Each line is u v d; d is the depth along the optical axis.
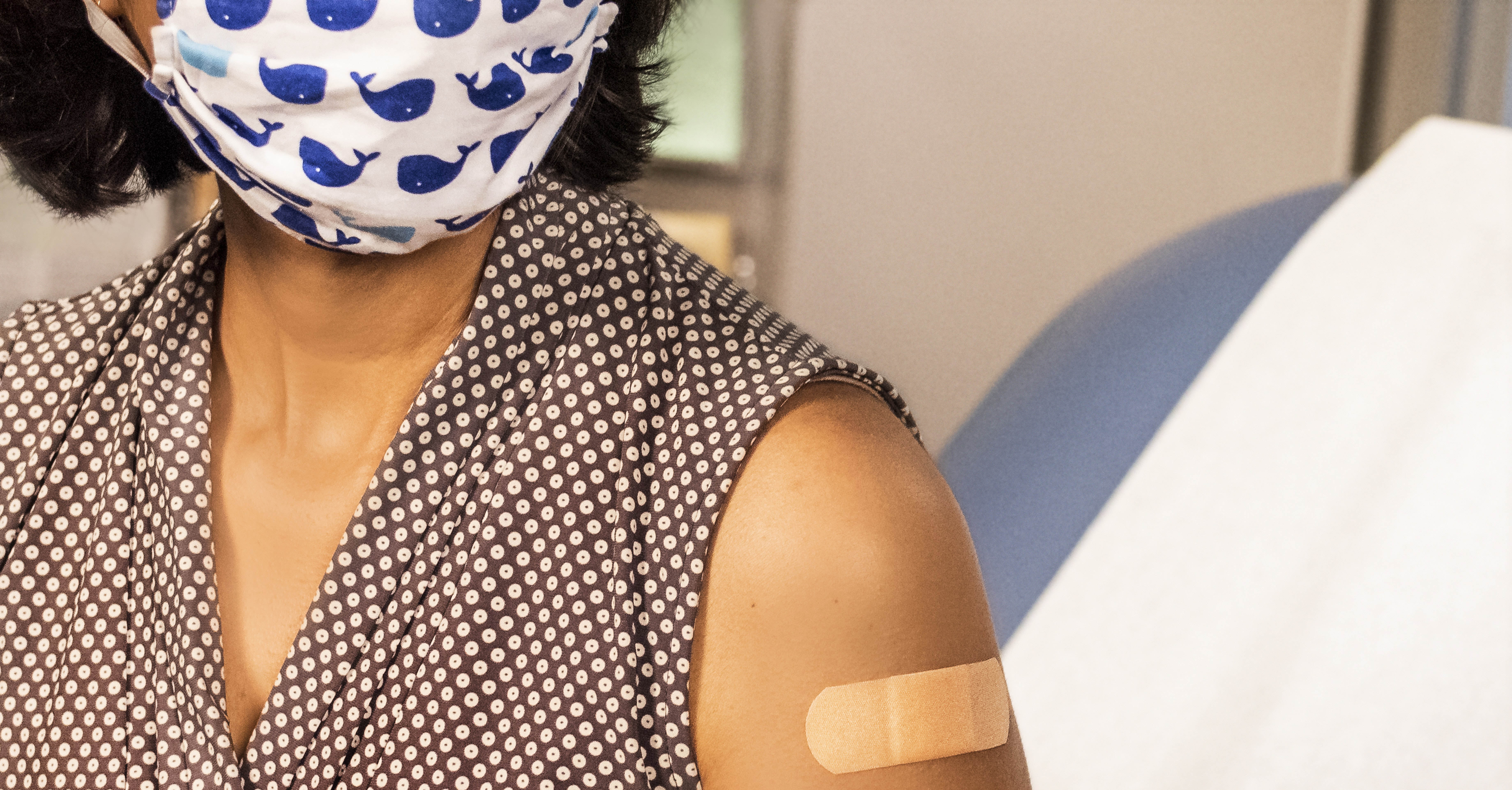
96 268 2.49
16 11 1.01
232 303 1.04
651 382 0.99
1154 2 3.40
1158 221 3.49
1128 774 1.97
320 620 0.99
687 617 0.96
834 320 3.41
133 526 1.04
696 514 0.97
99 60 1.03
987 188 3.43
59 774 1.03
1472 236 2.23
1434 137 2.42
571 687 0.98
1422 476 2.01
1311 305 2.30
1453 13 3.18
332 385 1.01
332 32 0.94
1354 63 3.33
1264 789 1.84
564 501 0.99
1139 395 2.37
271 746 0.99
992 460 2.51
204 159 0.99
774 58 3.25
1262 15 3.39
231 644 1.02
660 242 1.03
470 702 0.98
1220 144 3.46
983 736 0.96
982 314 3.48
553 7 0.96
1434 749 1.76
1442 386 2.09
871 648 0.95
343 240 0.97
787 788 0.95
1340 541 2.01
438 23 0.94
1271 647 1.97
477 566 0.98
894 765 0.95
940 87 3.37
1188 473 2.23
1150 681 2.05
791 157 3.30
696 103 3.21
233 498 1.03
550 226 1.00
